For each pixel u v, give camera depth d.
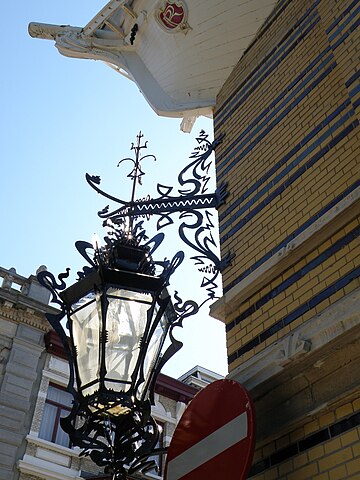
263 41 6.71
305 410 3.80
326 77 5.37
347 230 4.19
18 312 15.78
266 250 5.00
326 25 5.56
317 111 5.25
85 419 4.30
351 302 3.65
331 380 3.71
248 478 4.01
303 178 5.00
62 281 4.86
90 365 4.29
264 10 6.84
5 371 14.74
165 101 7.56
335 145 4.81
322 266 4.25
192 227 5.58
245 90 6.65
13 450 13.73
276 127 5.75
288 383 4.03
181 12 7.32
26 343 15.41
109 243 4.97
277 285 4.62
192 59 7.35
